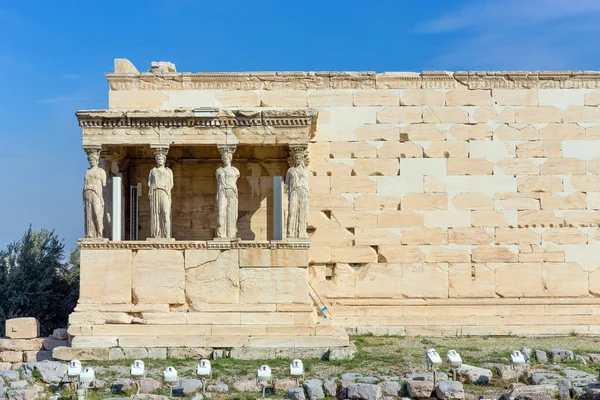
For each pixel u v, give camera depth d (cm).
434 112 2439
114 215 2205
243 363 1967
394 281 2406
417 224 2416
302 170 2159
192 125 2158
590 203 2438
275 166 2430
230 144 2155
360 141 2428
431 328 2339
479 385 1727
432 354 1666
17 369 1989
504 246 2422
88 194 2138
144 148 2438
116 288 2123
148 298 2119
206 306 2109
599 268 2427
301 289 2117
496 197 2428
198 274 2122
